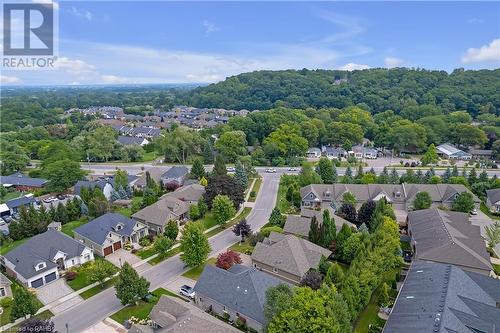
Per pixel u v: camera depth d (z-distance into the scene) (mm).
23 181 103375
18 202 85188
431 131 143750
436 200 80750
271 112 171000
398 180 94062
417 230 61969
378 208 66438
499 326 34781
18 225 68375
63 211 75125
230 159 131750
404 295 41406
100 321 44031
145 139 156500
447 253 51969
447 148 136375
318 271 50938
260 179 108812
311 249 55656
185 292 48875
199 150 135875
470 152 133375
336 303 36844
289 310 35500
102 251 60750
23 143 145750
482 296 40844
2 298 48750
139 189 97750
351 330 38562
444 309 35781
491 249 60781
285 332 34625
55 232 61375
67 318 44781
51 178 95688
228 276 46062
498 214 76875
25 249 56188
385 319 42906
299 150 132625
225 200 71000
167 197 81188
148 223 70750
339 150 140625
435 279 42656
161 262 58812
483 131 139250
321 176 98750
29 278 50688
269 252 54938
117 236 63312
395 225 59344
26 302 43844
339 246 57562
